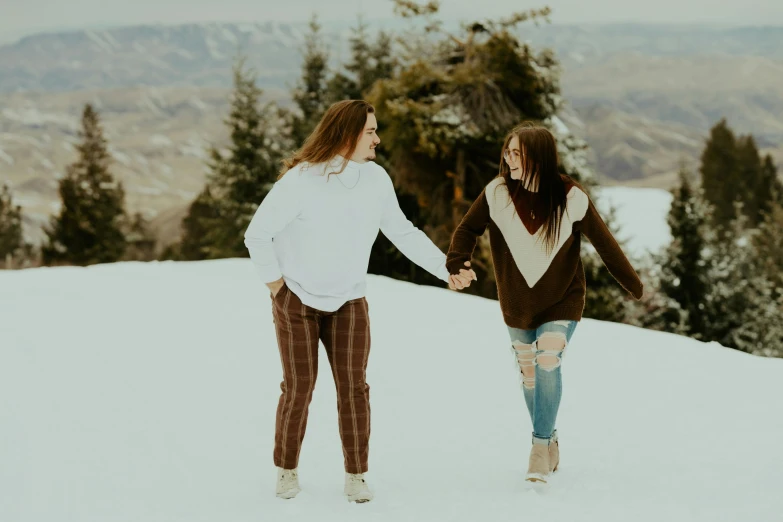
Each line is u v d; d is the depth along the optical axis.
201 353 7.00
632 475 4.07
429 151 21.55
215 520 3.45
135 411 5.24
